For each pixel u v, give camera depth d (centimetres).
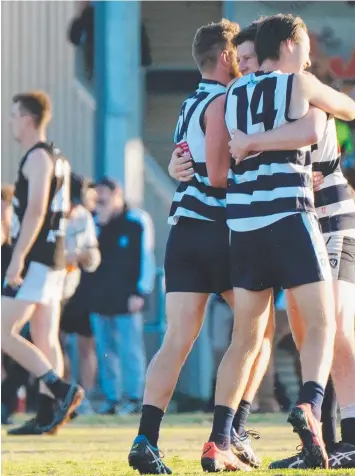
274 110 1867
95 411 4297
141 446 1938
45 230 3041
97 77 5222
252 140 1853
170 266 1997
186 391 4469
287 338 4031
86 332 4206
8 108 5272
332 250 2033
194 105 1995
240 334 1920
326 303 1853
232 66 2030
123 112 5197
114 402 4169
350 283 2047
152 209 5238
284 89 1866
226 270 1972
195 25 5347
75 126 5241
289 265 1858
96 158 5228
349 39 5044
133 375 4178
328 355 1853
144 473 1939
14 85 5284
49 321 3098
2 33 5275
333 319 1867
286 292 2011
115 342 4162
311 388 1833
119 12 5188
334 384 2064
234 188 1902
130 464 1948
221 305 4125
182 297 1975
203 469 1919
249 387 2064
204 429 3366
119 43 5203
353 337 2055
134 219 4162
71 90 5269
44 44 5297
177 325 1972
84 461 2344
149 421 1950
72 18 5297
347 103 1895
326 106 1870
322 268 1853
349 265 2044
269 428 3350
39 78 5300
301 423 1798
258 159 1873
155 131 5322
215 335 4141
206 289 1984
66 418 3138
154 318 4631
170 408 4391
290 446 2714
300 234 1850
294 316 2008
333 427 2102
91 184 4159
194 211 1975
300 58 1928
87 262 3888
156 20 5344
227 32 2036
